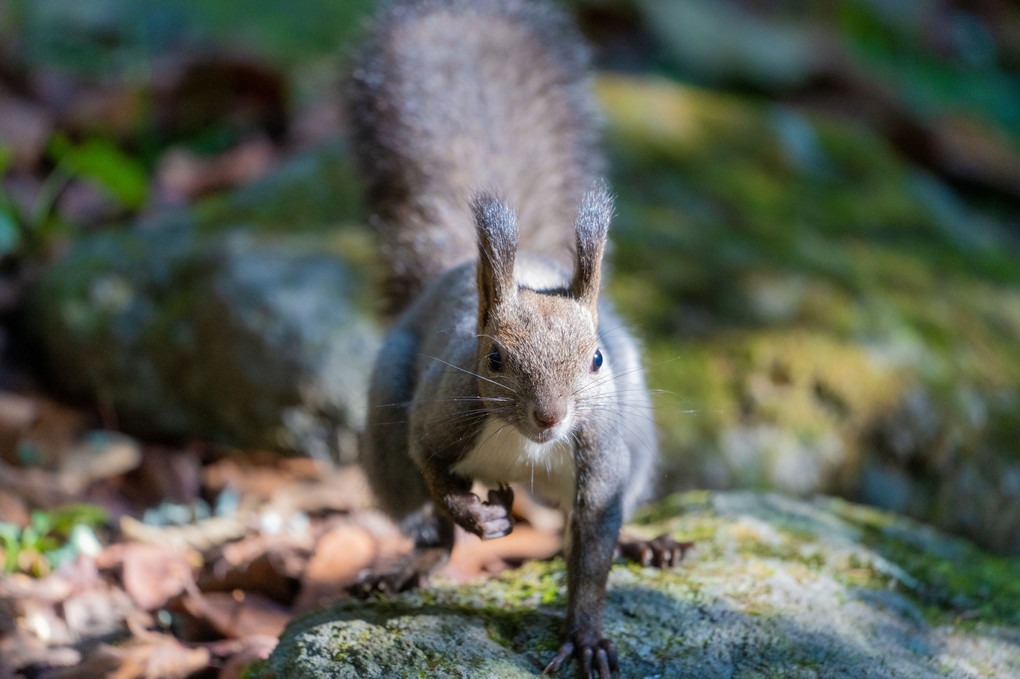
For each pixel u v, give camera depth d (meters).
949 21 23.36
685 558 7.67
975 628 7.22
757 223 13.60
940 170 18.53
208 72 15.36
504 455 6.95
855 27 21.59
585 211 6.73
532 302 6.63
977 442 11.51
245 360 11.49
